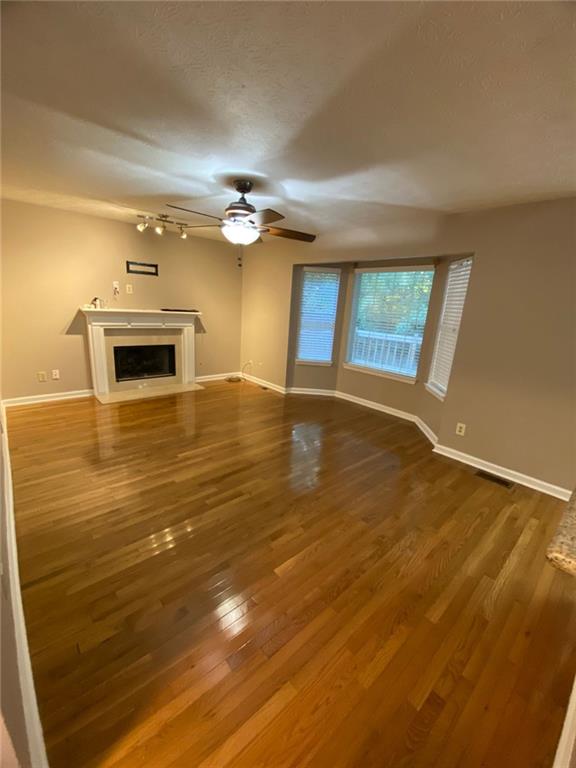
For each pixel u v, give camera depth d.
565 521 0.89
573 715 1.12
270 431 3.83
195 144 2.02
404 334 4.44
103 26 1.14
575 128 1.60
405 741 1.17
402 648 1.48
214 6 1.03
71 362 4.43
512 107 1.47
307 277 5.10
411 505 2.55
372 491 2.72
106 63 1.34
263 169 2.34
